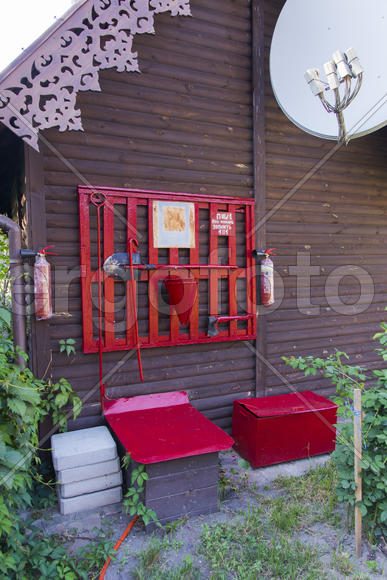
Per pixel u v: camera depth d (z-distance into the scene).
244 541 2.93
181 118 4.19
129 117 3.94
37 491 3.41
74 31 3.56
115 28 3.66
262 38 4.46
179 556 2.81
